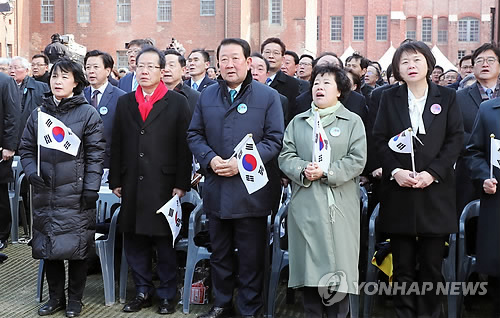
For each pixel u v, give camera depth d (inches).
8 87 291.7
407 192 194.4
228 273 212.2
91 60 278.1
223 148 206.8
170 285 224.4
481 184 204.2
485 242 201.5
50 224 210.4
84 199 213.2
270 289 212.7
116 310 224.1
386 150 199.0
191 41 1378.0
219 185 207.2
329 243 191.5
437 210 193.8
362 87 335.9
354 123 198.8
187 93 278.1
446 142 197.5
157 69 223.5
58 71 215.8
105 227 237.5
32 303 232.7
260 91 209.5
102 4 1391.5
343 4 2086.6
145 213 219.6
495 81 240.5
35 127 218.1
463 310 221.9
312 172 190.9
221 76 221.0
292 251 198.4
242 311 208.8
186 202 242.4
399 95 201.8
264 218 210.4
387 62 1279.5
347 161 194.2
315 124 194.2
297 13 1396.4
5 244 310.2
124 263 231.8
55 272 221.6
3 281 259.1
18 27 1258.6
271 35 1403.8
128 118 225.0
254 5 1407.5
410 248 198.7
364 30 2087.8
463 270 205.9
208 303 232.2
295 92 290.2
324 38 2097.7
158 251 224.7
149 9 1386.6
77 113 215.9
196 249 221.5
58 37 501.7
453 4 2111.2
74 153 211.2
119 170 227.0
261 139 207.8
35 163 216.8
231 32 1360.7
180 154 223.6
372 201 250.4
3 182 298.4
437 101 197.8
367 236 231.3
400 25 2063.2
